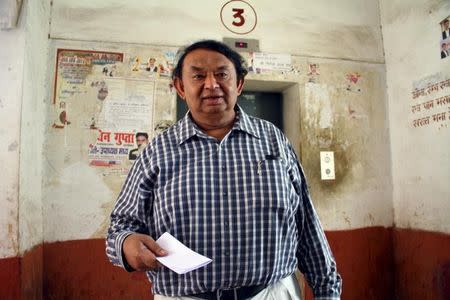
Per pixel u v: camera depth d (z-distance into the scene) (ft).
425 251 6.83
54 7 6.75
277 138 3.53
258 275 2.99
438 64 6.59
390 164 7.86
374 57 8.00
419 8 7.04
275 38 7.56
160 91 6.95
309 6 7.79
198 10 7.31
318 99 7.63
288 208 3.20
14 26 5.47
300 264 3.62
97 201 6.57
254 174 3.15
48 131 6.50
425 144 6.90
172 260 2.63
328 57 7.76
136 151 6.76
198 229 2.98
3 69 5.40
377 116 7.89
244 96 8.17
